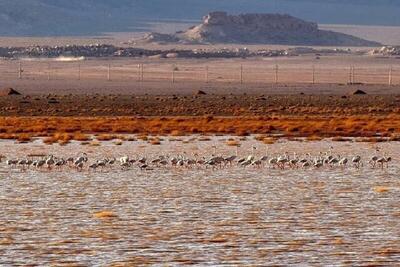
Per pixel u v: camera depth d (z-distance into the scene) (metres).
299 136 97.50
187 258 35.25
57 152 78.56
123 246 37.25
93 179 58.50
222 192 51.78
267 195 50.47
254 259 35.03
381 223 41.53
